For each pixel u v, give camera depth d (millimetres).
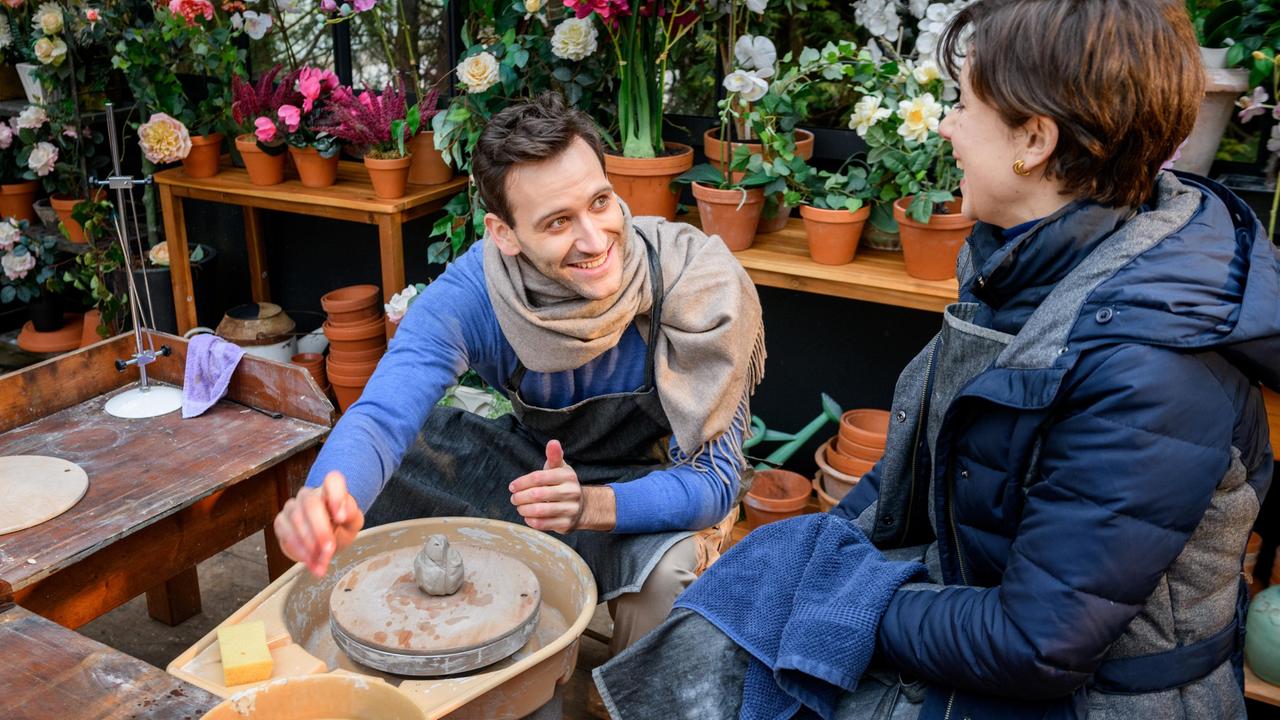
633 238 1811
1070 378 1197
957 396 1289
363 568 1753
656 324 1868
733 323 1834
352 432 1666
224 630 1510
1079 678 1203
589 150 1620
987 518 1320
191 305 3426
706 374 1859
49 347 3871
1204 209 1253
